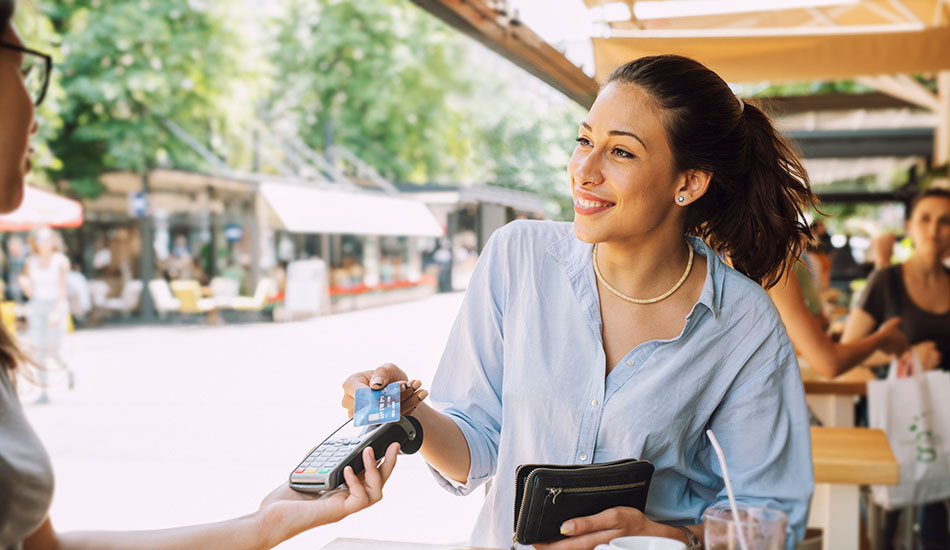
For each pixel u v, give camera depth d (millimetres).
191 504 4750
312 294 19453
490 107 26750
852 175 15844
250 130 25891
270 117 28344
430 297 28922
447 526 4246
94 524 4367
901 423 3043
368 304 24125
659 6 3613
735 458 1612
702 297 1559
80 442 6406
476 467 1705
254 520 1336
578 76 3619
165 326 18891
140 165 21109
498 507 1707
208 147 24594
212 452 6055
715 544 1216
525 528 1401
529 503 1392
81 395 8781
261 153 26016
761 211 1658
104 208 21516
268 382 9703
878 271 4082
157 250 22031
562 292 1635
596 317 1600
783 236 1689
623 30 3713
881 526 3820
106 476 5355
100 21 21594
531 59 3338
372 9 29031
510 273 1704
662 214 1521
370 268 27594
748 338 1574
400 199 25688
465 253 31391
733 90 1601
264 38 29156
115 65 21828
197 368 11086
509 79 26109
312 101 29234
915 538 3902
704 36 4047
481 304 1757
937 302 3955
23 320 15352
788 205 1676
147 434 6707
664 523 1641
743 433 1595
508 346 1691
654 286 1596
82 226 21453
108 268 21719
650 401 1550
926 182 8258
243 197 21984
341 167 29047
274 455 5969
